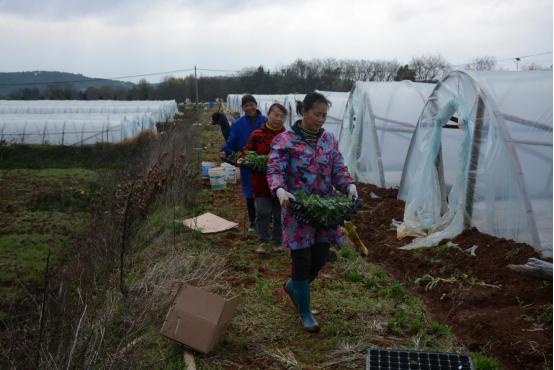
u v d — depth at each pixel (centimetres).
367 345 422
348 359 404
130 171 1318
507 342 420
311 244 421
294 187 426
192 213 876
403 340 436
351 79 7062
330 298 516
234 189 1093
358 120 1150
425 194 769
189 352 410
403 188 922
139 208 911
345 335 443
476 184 703
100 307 518
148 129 2327
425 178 771
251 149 629
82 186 1417
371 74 7050
